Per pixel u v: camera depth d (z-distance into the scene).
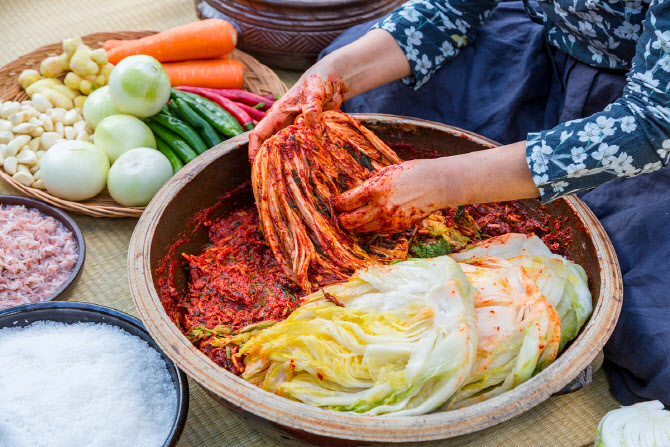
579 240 1.35
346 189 1.36
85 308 1.31
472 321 1.21
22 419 1.23
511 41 1.54
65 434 1.23
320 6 1.71
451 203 1.30
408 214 1.29
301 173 1.33
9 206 1.46
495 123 1.54
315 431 1.15
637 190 1.42
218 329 1.29
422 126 1.42
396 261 1.30
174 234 1.34
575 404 1.37
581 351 1.21
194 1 1.83
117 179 1.50
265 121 1.38
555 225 1.39
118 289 1.47
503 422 1.18
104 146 1.54
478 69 1.55
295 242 1.32
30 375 1.26
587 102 1.45
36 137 1.55
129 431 1.24
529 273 1.29
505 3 1.61
